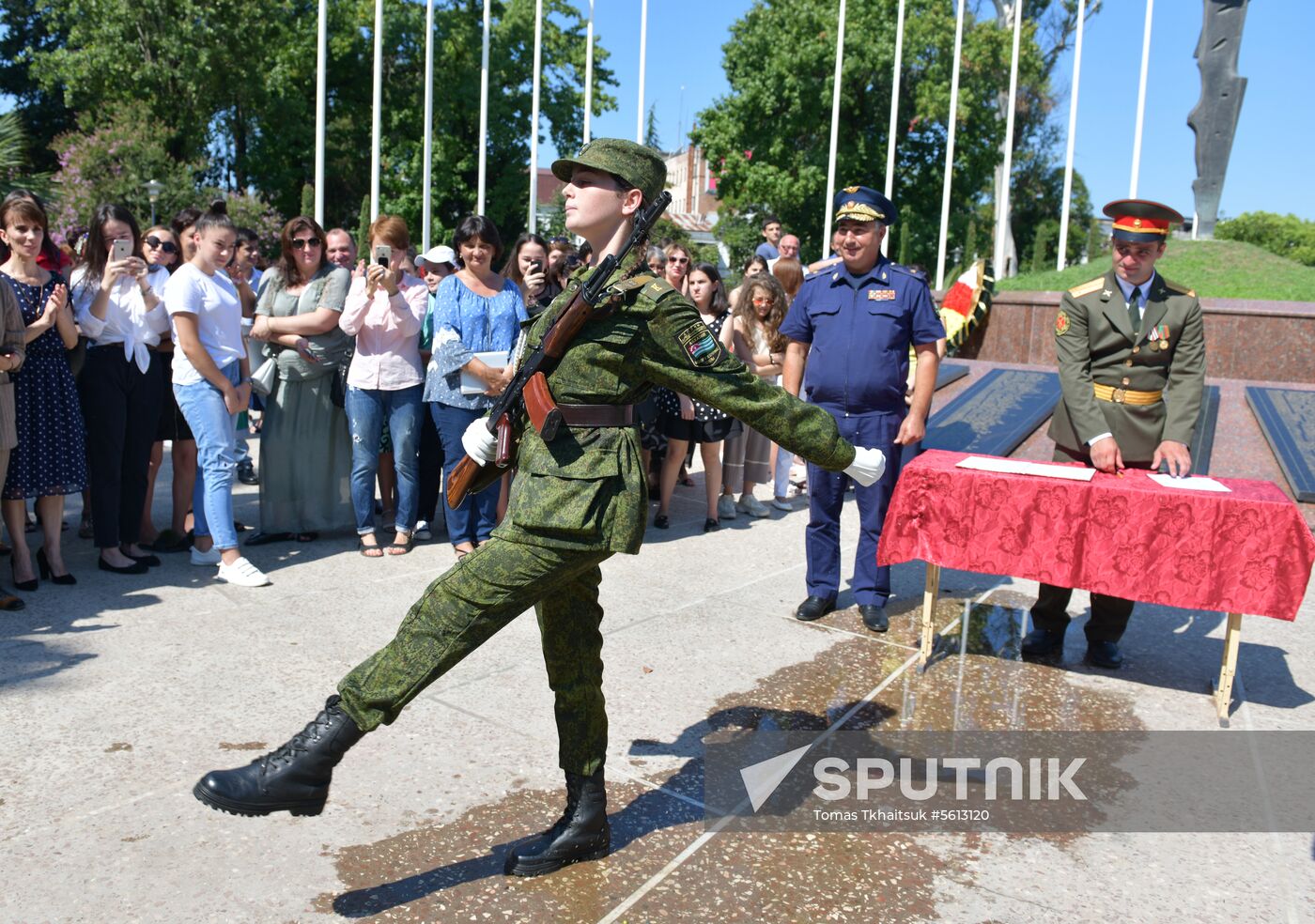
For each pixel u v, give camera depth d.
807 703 3.94
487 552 2.49
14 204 4.77
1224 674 3.91
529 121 35.94
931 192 33.72
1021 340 11.79
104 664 4.04
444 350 5.45
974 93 31.02
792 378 5.14
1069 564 4.06
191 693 3.78
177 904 2.51
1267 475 7.56
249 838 2.83
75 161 25.59
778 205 33.31
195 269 5.11
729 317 7.20
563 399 2.54
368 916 2.50
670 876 2.73
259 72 31.69
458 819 2.97
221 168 35.78
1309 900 2.74
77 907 2.48
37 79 33.72
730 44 33.44
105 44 29.52
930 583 4.34
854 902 2.65
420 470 6.32
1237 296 12.42
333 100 35.47
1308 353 9.97
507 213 36.41
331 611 4.80
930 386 4.84
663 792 3.20
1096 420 4.34
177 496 6.08
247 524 6.62
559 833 2.76
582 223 2.62
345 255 6.02
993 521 4.17
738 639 4.65
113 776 3.14
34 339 4.78
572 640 2.72
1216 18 15.03
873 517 4.89
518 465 2.60
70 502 6.95
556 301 2.63
